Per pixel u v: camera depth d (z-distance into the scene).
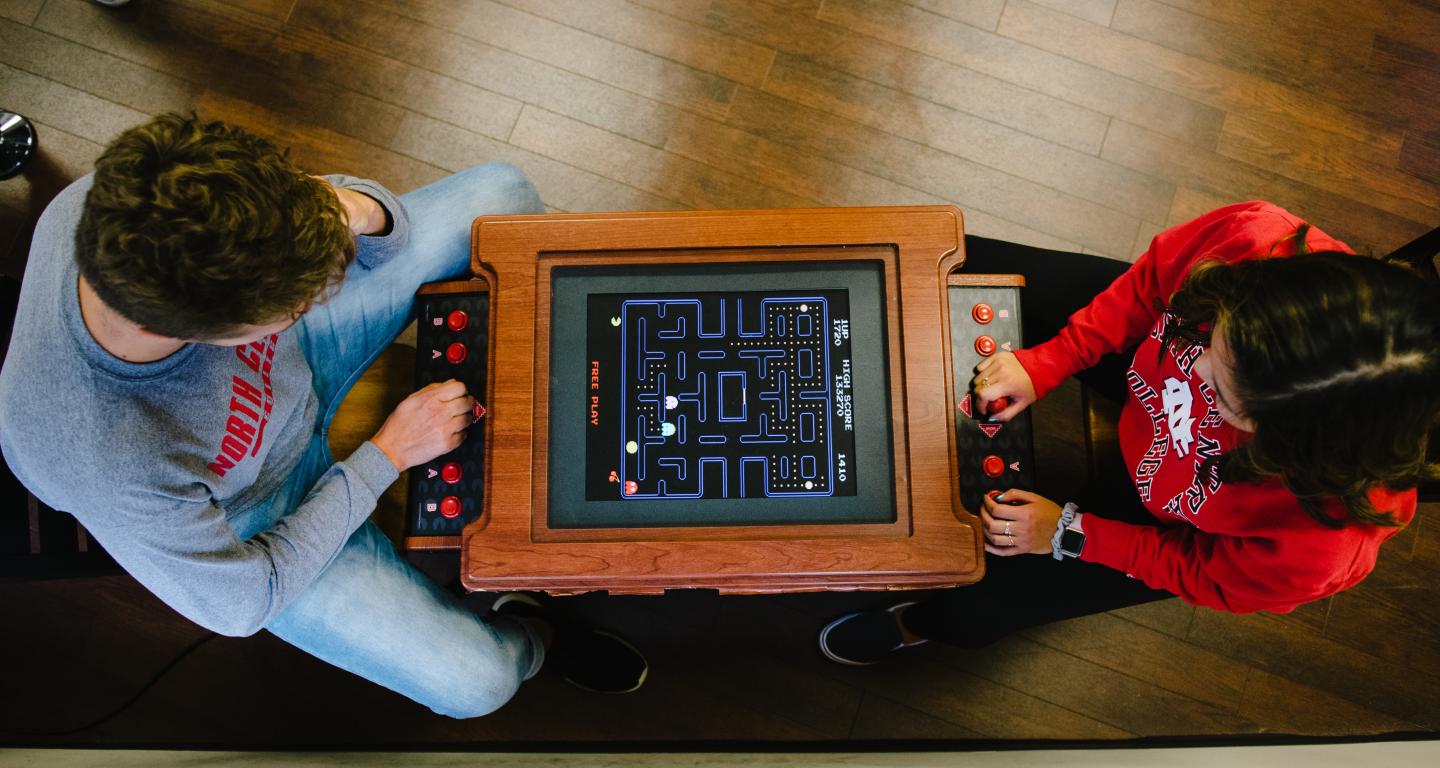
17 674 1.85
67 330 1.01
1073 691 1.85
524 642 1.67
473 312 1.41
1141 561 1.25
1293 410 0.87
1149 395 1.25
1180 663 1.86
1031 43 2.12
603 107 2.11
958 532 1.21
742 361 1.27
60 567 1.32
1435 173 2.06
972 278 1.39
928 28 2.11
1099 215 2.06
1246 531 1.10
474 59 2.12
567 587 1.25
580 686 1.82
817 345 1.28
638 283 1.29
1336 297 0.82
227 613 1.19
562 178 2.09
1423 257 1.34
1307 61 2.11
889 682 1.86
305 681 1.85
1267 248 1.08
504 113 2.10
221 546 1.16
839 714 1.85
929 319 1.26
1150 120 2.10
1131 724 1.84
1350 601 1.87
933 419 1.24
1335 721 1.83
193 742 1.83
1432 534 1.88
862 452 1.25
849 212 1.29
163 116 0.95
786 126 2.10
